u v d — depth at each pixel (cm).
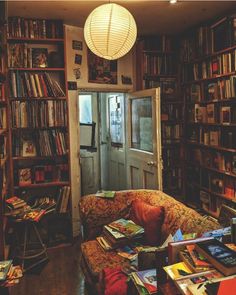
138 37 479
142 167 427
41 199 386
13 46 375
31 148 393
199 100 450
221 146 405
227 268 130
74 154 421
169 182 500
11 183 367
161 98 486
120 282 209
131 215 298
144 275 177
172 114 496
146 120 417
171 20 411
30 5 336
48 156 392
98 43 259
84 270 267
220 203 416
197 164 468
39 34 383
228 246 157
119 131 517
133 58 477
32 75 379
